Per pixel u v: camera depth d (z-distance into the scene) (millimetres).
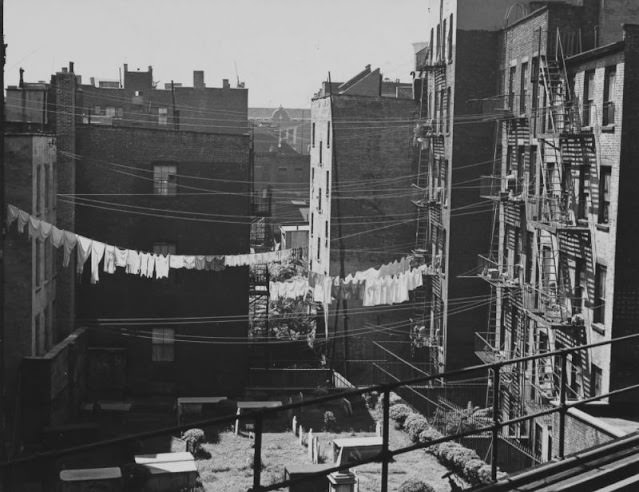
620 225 34438
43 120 55375
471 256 54750
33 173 43312
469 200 54562
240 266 55438
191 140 54188
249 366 58094
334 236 66812
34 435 42875
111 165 53719
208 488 37375
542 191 42750
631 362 34531
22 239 42844
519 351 44844
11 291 42906
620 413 25594
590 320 36562
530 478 7656
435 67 57375
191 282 55125
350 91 82875
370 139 66625
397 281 53688
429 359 60125
